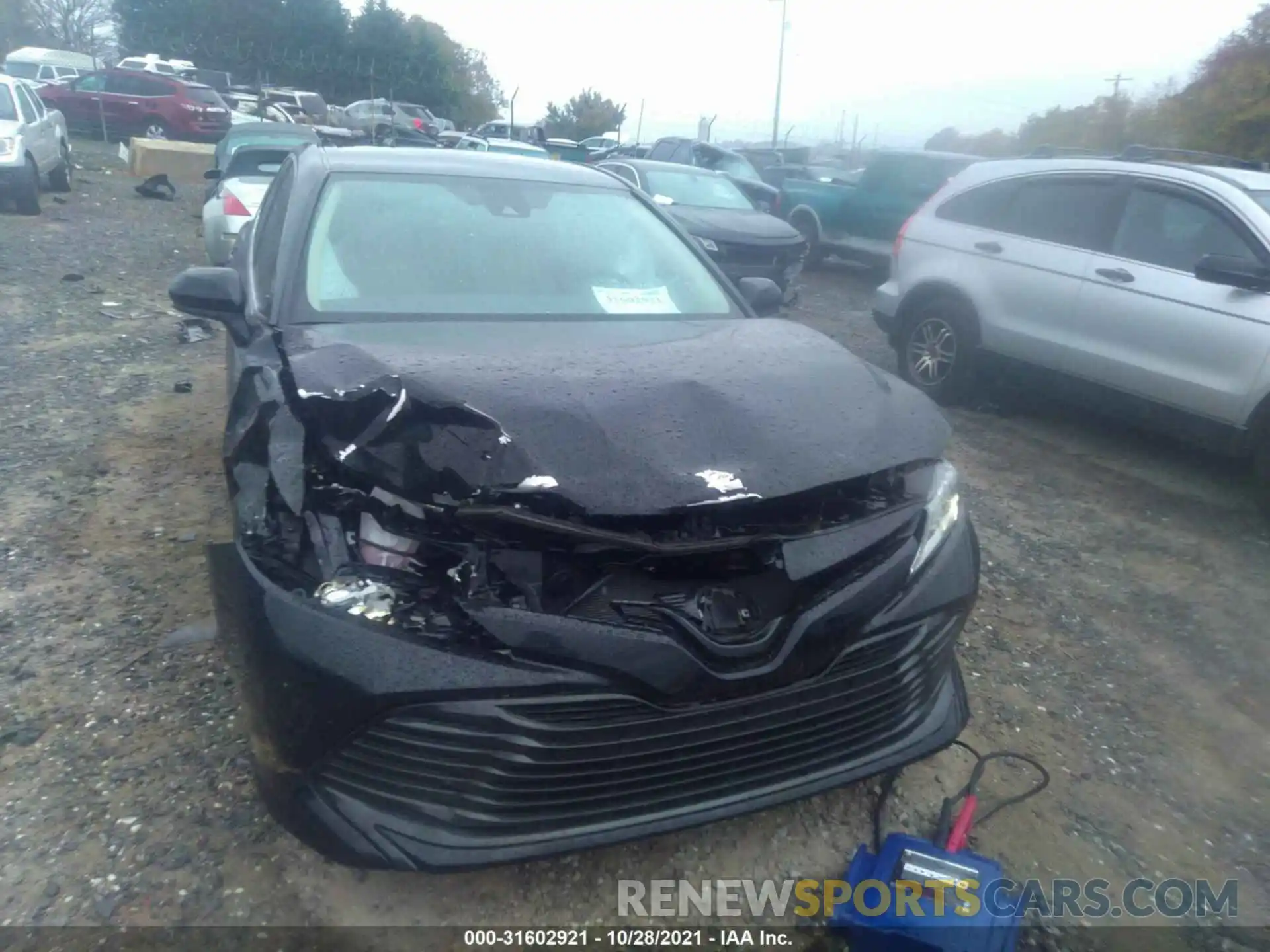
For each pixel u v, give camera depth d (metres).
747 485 2.41
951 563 2.81
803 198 14.92
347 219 3.65
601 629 2.28
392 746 2.29
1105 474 6.21
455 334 3.17
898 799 3.12
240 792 2.90
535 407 2.54
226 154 13.45
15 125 13.27
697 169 12.70
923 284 7.40
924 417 2.96
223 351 7.58
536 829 2.35
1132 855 2.98
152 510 4.71
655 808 2.44
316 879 2.65
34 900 2.52
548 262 3.71
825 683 2.53
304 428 2.59
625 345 3.18
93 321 8.23
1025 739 3.47
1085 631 4.24
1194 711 3.73
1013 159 7.25
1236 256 5.72
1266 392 5.47
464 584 2.33
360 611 2.30
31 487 4.87
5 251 10.85
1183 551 5.11
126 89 26.42
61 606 3.83
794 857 2.89
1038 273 6.63
